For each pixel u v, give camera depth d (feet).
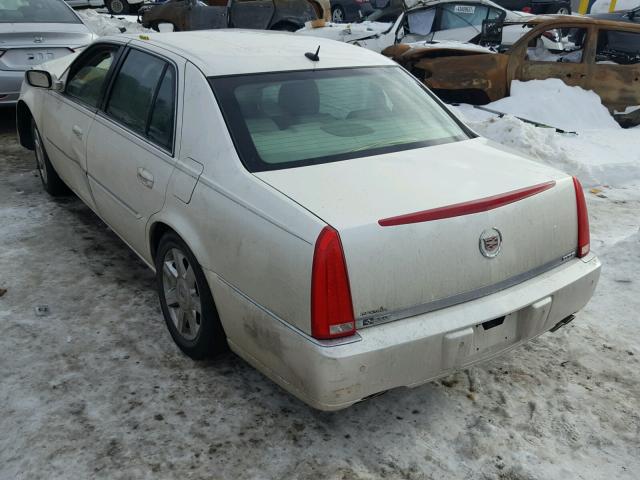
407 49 33.32
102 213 14.21
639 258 14.93
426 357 8.31
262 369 9.20
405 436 9.50
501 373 11.02
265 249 8.48
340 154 9.99
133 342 11.66
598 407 10.18
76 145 14.52
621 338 12.09
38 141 17.99
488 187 9.09
